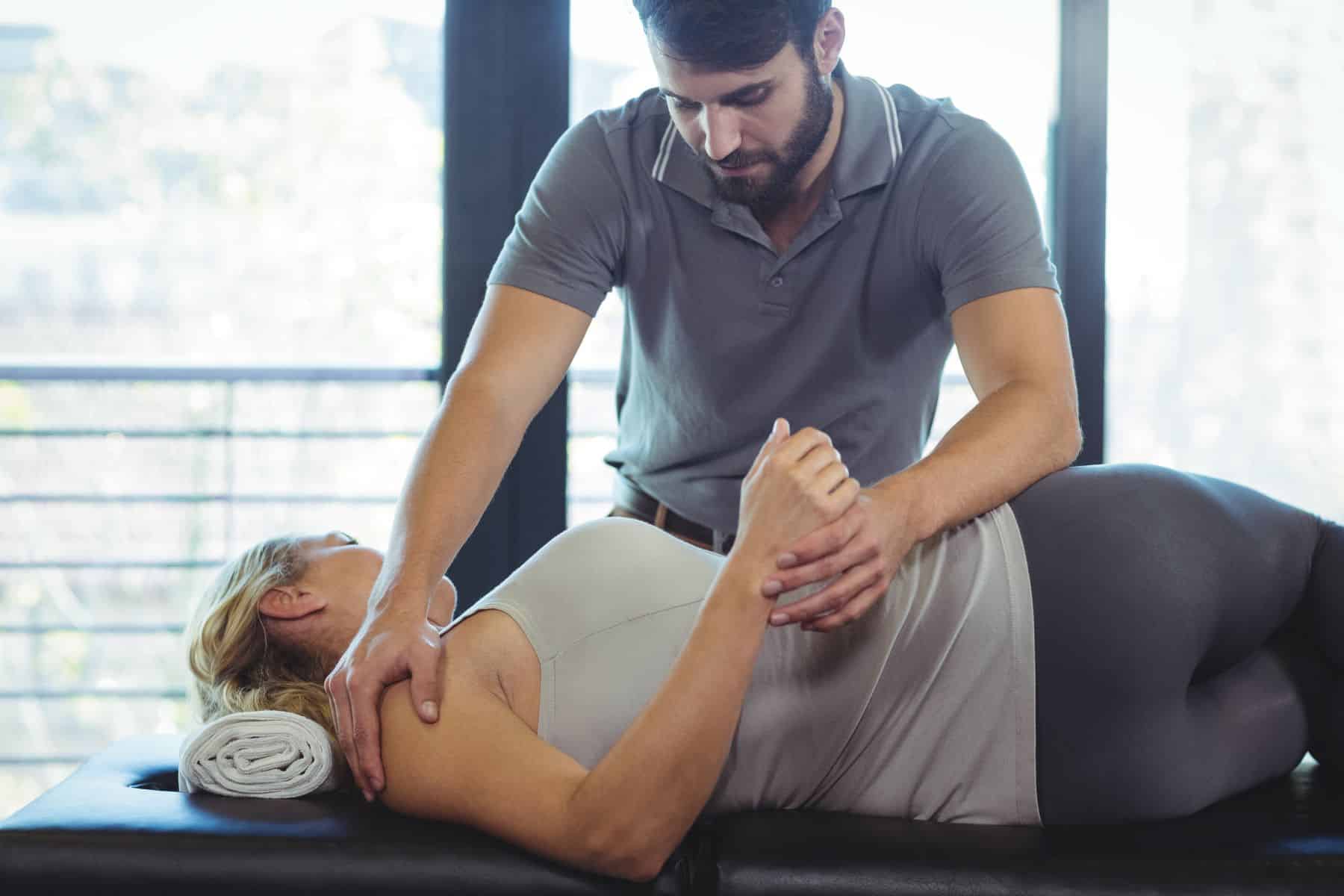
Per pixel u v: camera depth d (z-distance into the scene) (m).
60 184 2.81
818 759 1.21
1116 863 1.08
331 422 2.83
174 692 2.79
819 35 1.39
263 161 2.77
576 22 2.44
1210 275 2.55
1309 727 1.35
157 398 2.82
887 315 1.54
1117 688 1.16
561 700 1.15
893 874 1.06
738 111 1.35
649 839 1.00
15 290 2.85
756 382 1.58
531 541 2.46
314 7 2.63
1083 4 2.45
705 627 1.01
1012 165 1.46
